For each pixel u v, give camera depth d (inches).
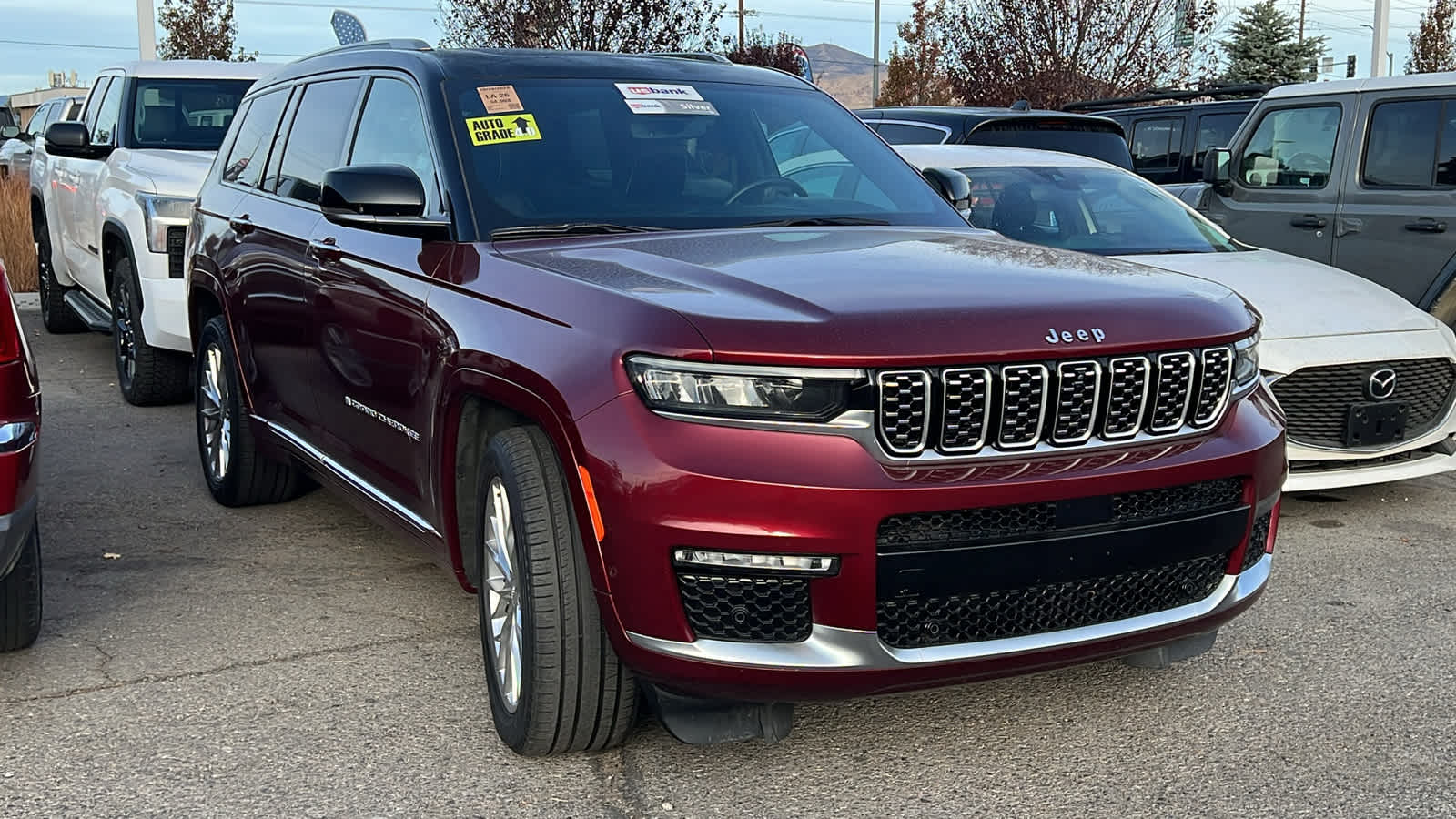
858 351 115.7
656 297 124.4
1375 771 136.0
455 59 179.0
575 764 137.9
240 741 143.3
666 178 169.6
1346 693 156.1
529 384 128.1
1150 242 277.0
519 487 129.6
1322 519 234.1
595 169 167.5
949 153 305.3
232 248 217.6
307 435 197.2
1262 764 137.6
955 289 127.4
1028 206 285.6
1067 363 122.7
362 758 139.3
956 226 176.7
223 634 175.0
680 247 147.6
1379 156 318.3
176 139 358.6
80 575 198.8
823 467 115.0
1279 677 160.9
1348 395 223.1
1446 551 213.9
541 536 128.0
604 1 799.1
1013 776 135.2
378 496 172.4
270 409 210.1
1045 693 156.3
